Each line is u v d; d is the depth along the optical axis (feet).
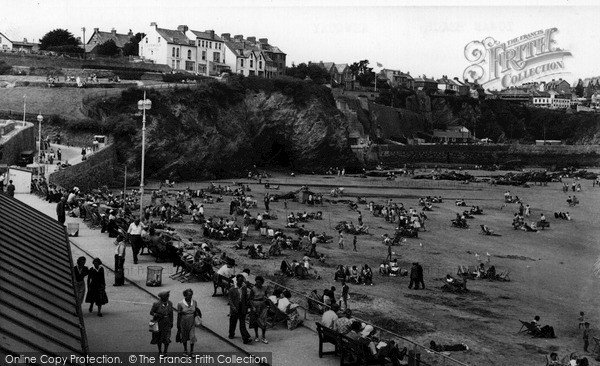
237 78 382.42
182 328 51.90
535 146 609.01
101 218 106.42
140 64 425.69
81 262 61.16
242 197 237.66
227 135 350.43
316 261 140.77
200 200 237.66
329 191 301.02
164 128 307.58
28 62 389.80
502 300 115.85
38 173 171.32
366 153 514.68
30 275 41.32
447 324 97.50
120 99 305.32
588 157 602.85
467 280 132.05
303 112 395.55
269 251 141.90
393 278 129.08
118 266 72.69
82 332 37.11
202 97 339.98
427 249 166.81
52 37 462.19
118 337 55.67
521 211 248.73
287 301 62.95
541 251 171.73
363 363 50.03
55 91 314.76
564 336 95.09
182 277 76.74
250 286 62.75
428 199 279.28
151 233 88.53
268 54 570.05
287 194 259.80
